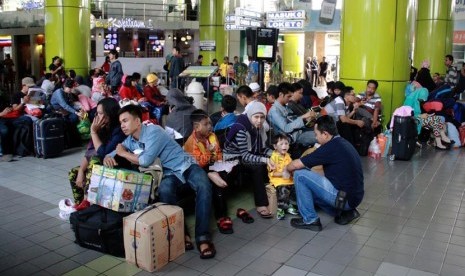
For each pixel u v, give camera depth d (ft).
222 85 52.42
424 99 30.27
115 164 13.88
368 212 17.33
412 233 15.38
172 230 12.96
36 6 76.54
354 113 26.17
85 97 28.89
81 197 15.93
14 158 24.95
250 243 14.40
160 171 14.20
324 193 15.42
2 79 66.39
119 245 13.10
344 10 29.37
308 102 27.02
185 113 19.29
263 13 42.78
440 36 47.32
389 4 27.89
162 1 86.22
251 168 16.69
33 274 12.21
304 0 80.02
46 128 24.68
